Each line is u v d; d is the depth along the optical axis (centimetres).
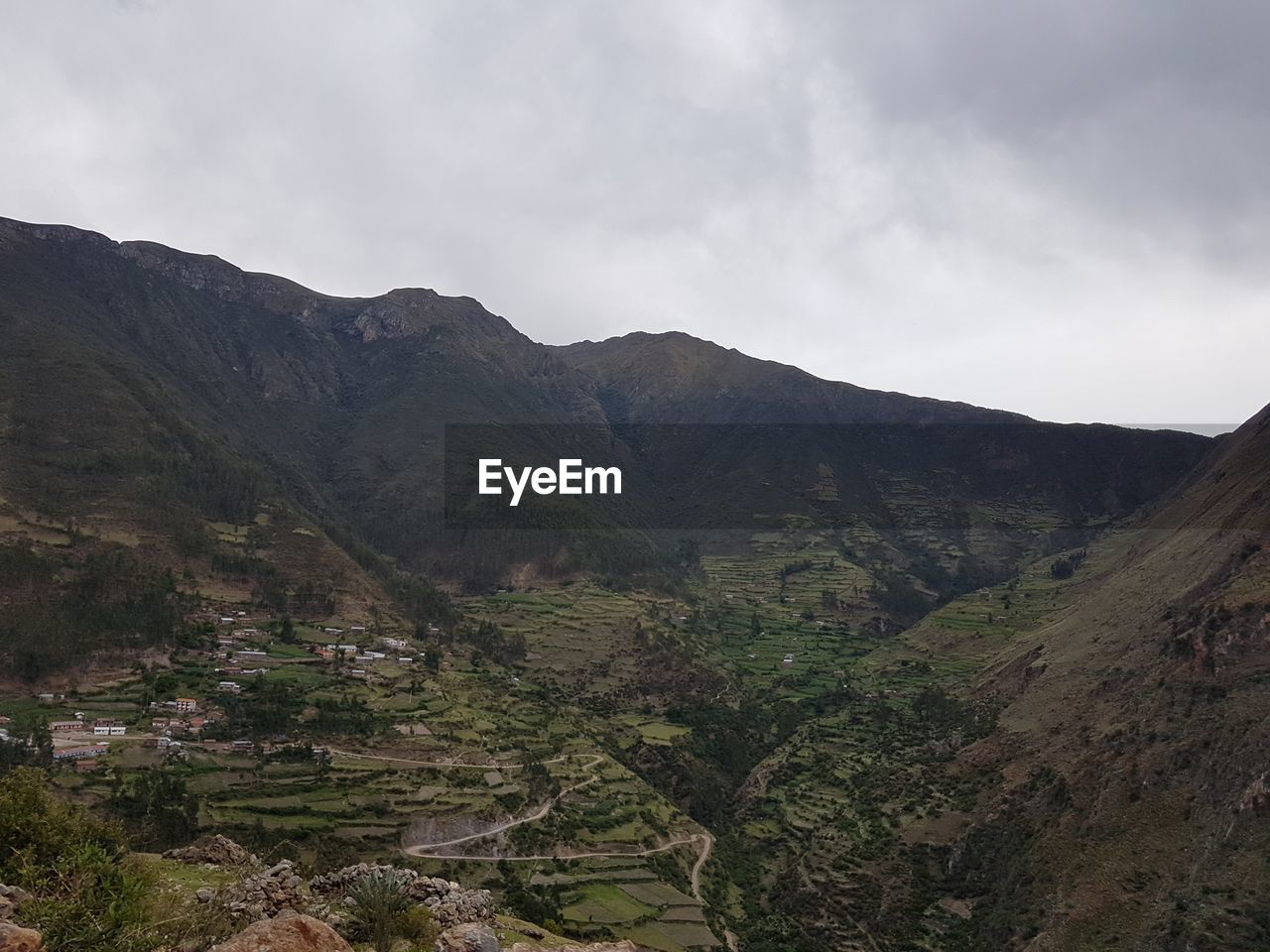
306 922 1488
